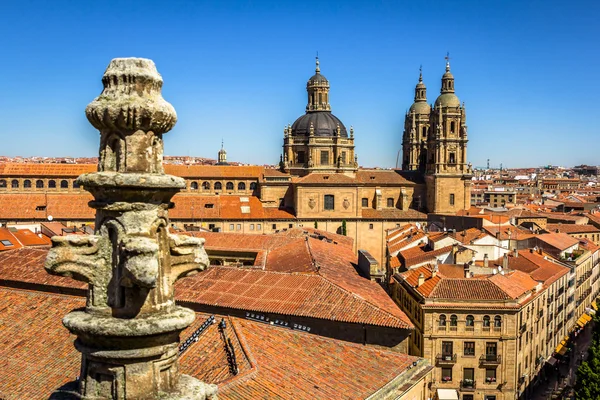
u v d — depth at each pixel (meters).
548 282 90.81
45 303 40.44
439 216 147.62
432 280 75.62
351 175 164.75
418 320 74.00
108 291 12.08
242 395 28.11
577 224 157.25
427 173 162.88
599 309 69.62
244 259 82.56
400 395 35.59
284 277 57.62
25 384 31.41
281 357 33.88
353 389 32.81
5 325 38.34
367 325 48.75
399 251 108.81
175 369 12.62
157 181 12.02
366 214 154.62
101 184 11.72
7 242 89.00
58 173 145.38
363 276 67.31
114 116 11.88
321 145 164.50
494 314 71.25
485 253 94.94
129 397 11.80
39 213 134.12
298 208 148.88
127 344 11.69
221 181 156.50
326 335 50.03
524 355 76.88
